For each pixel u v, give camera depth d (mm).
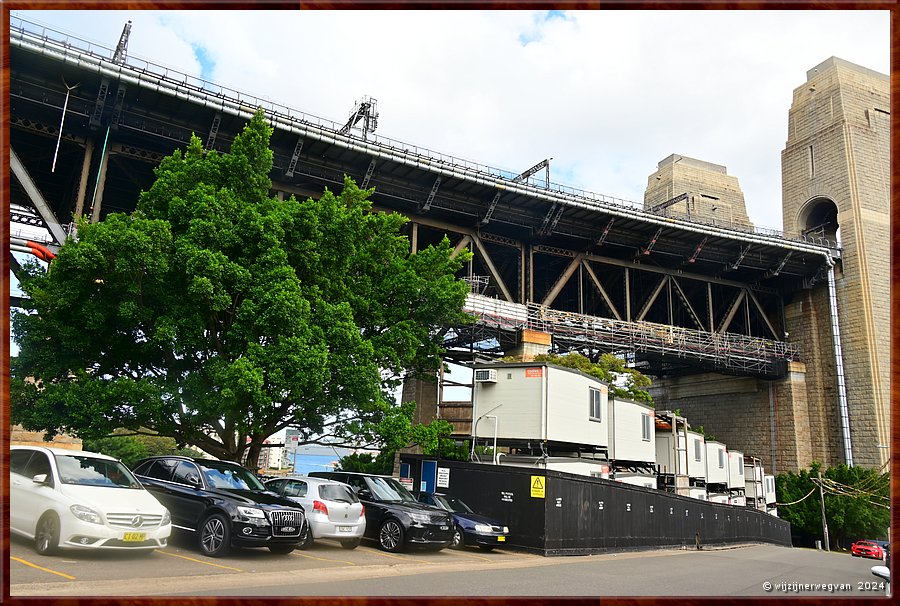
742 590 12359
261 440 19562
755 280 58656
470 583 11078
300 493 14477
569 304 61844
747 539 36781
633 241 51156
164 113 33938
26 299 18125
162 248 17000
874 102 57750
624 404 30688
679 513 27562
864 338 52531
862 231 53562
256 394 16484
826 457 54781
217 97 33281
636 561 18703
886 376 52375
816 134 58250
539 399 24266
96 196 32094
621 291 61062
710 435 63000
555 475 19344
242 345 17750
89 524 9586
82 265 16250
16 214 38719
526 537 18938
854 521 50906
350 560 13086
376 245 23391
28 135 33719
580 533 20188
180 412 17984
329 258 20250
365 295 22656
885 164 56375
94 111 31688
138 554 10930
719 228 50344
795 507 53000
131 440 44500
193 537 11930
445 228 45500
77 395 16391
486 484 20156
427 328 24266
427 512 15719
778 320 61125
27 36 28172
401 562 13555
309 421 19641
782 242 52656
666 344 50219
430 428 22062
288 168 37969
